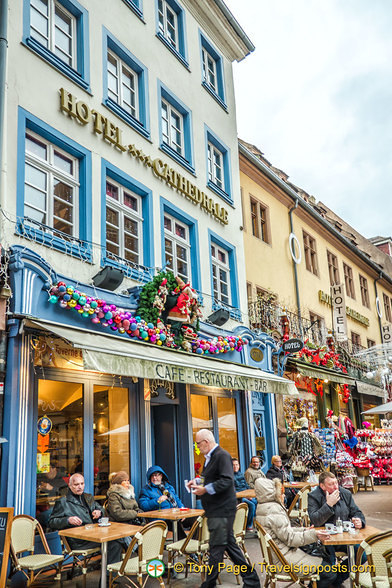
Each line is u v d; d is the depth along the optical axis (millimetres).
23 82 8375
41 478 7359
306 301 19906
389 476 18531
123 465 9117
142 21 12102
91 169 9547
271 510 5867
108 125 10008
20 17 8570
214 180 14609
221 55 15938
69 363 8117
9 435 6801
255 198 17578
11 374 6961
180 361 8898
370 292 29516
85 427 8305
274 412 14539
